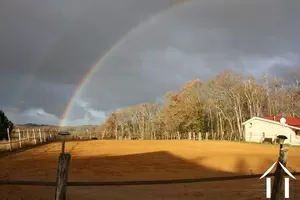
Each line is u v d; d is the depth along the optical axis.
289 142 45.47
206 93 80.94
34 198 9.15
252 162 19.33
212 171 15.82
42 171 14.39
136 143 41.44
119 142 45.06
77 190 10.74
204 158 21.17
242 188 11.10
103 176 13.70
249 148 32.28
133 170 15.61
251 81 79.12
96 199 9.42
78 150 28.28
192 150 28.42
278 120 49.72
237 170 16.39
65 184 5.25
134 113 97.38
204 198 9.57
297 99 74.88
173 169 16.20
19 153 24.39
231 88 78.88
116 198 9.50
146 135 90.94
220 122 74.56
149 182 5.89
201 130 76.88
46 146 33.88
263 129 51.31
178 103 79.31
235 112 77.88
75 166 16.55
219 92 79.81
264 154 24.91
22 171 14.34
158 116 91.38
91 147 32.66
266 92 79.00
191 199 9.42
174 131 80.19
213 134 68.75
